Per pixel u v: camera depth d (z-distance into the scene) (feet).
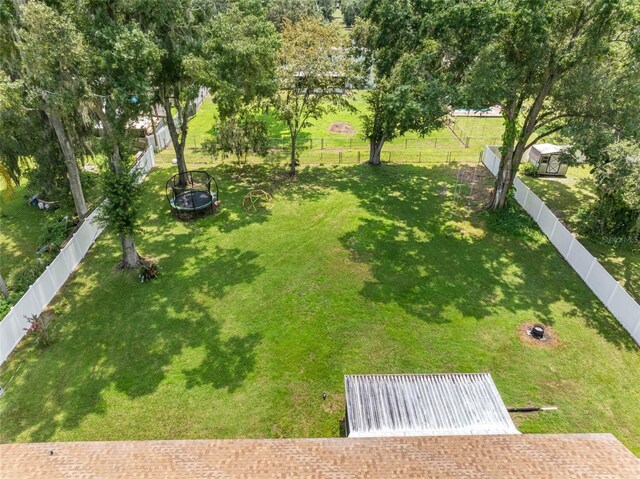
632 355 43.27
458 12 51.75
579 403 38.24
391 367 41.60
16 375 40.06
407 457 23.06
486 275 55.47
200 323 46.78
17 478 21.70
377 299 50.83
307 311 48.78
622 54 54.39
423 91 60.18
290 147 100.27
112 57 41.09
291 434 35.32
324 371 41.11
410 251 60.59
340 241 62.90
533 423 36.47
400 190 79.77
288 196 76.79
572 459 22.91
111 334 45.09
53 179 62.69
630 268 56.65
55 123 53.36
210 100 140.87
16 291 49.80
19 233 63.67
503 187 69.10
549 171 84.07
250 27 64.59
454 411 31.40
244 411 37.09
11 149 56.08
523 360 42.57
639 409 37.73
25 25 41.09
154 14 47.47
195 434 35.06
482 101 54.65
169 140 102.27
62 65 40.11
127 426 35.58
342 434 35.27
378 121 84.43
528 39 51.16
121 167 49.65
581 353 43.45
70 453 23.47
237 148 83.82
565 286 53.42
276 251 60.23
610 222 62.08
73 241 55.06
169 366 41.34
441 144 103.45
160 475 21.94
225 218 68.85
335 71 75.82
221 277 54.49
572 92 55.83
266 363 41.91
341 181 83.51
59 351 42.86
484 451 23.56
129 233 51.29
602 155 57.06
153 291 51.62
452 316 48.26
